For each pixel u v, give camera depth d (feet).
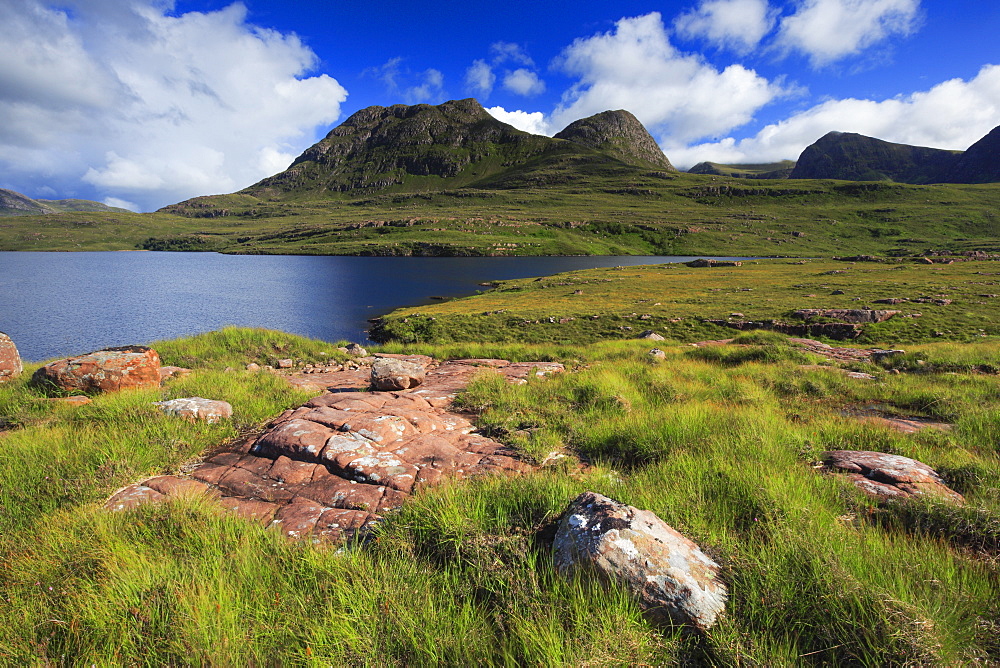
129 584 10.42
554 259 522.47
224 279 306.76
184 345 49.19
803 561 10.65
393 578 10.93
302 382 34.73
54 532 12.64
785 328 119.34
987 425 24.39
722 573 10.73
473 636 9.37
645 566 10.17
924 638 8.40
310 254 583.99
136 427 21.27
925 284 180.75
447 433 23.11
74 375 29.53
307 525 13.94
